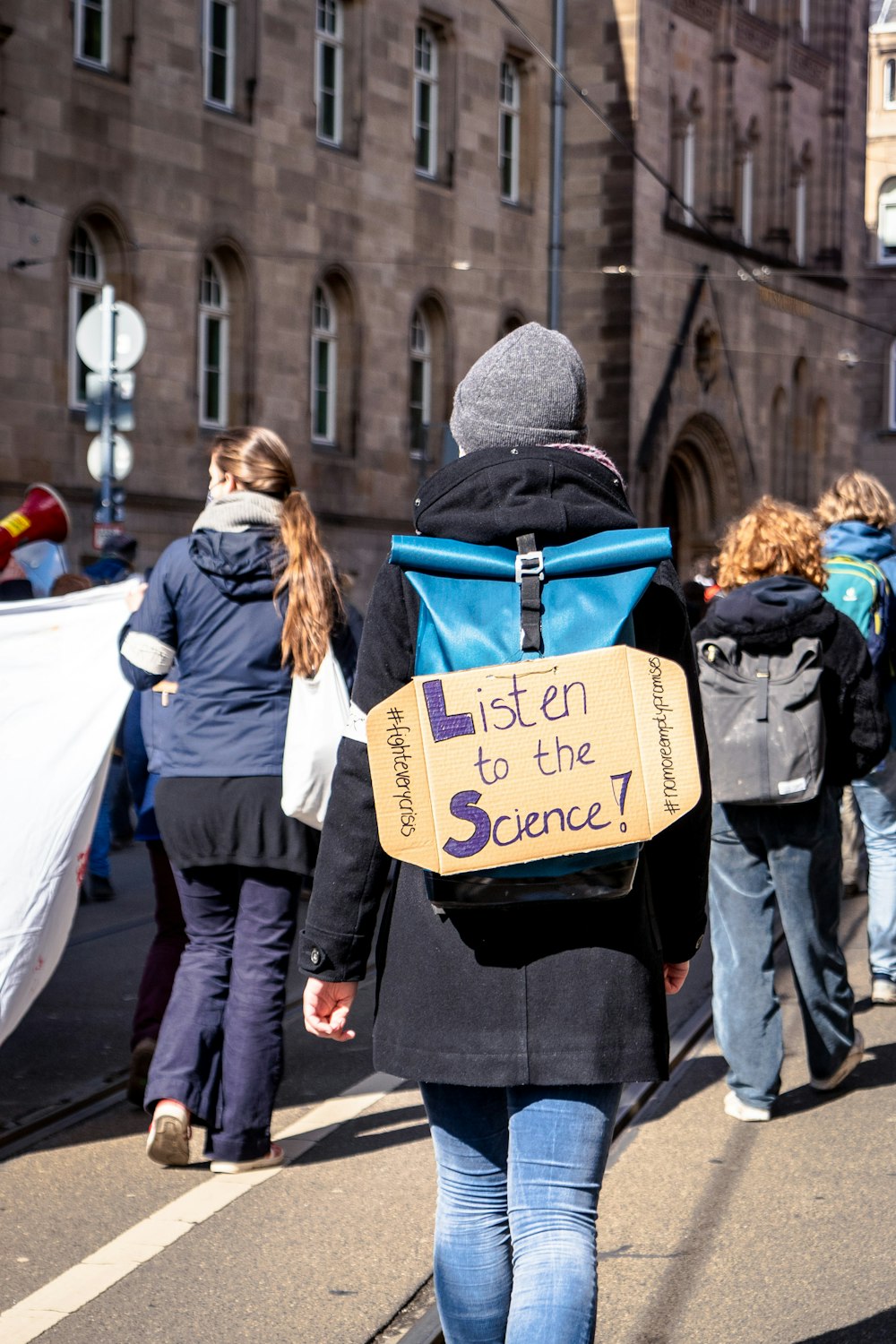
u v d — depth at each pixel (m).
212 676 4.98
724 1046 5.61
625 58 31.06
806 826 5.53
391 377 26.44
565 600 2.84
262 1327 3.92
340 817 2.91
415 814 2.78
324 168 24.81
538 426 3.00
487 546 2.89
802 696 5.38
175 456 22.05
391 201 26.27
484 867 2.75
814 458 40.84
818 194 40.94
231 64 23.23
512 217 29.31
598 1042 2.77
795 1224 4.63
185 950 5.21
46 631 5.43
